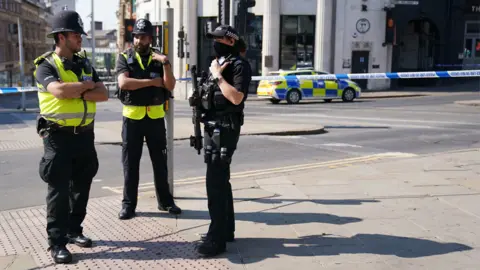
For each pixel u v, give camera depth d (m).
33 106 28.52
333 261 4.04
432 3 31.44
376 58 30.50
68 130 4.13
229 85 4.01
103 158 9.40
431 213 5.27
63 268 3.99
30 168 8.56
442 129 13.21
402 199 5.83
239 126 4.25
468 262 4.00
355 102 23.69
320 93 23.52
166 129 5.87
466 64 32.97
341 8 29.67
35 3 65.56
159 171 5.39
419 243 4.41
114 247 4.43
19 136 12.34
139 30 5.10
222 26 4.18
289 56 30.16
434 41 32.47
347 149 10.24
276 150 10.15
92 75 4.34
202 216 5.32
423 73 11.16
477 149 9.48
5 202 6.35
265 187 6.48
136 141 5.26
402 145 10.74
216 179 4.19
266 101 25.78
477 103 20.56
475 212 5.30
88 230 4.91
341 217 5.18
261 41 30.23
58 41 4.12
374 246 4.35
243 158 9.25
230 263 4.04
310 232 4.72
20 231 4.99
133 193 5.30
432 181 6.71
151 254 4.26
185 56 30.61
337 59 29.97
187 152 10.00
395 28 30.66
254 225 4.96
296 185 6.57
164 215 5.36
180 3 30.75
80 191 4.47
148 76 5.22
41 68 4.07
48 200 4.15
